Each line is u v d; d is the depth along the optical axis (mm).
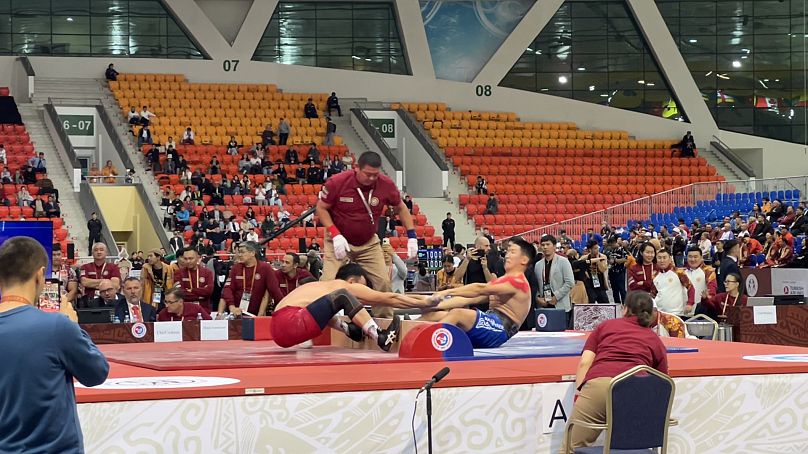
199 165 28609
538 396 5660
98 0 31375
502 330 7531
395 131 32781
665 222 26594
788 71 34156
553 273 11727
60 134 27344
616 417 5227
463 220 28703
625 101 34438
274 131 31031
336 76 33250
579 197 30125
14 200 24578
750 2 34062
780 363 6270
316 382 5258
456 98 33969
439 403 5426
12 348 3637
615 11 34406
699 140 34094
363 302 7359
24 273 3807
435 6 34219
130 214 26219
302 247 19516
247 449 5047
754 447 6074
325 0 33219
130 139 29312
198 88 31656
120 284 11570
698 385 5965
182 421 4934
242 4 33281
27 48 30875
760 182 26797
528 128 33531
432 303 7414
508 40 34000
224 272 15742
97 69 31125
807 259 16812
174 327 9977
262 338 9422
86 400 4770
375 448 5289
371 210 8172
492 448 5547
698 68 34281
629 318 5750
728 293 10984
